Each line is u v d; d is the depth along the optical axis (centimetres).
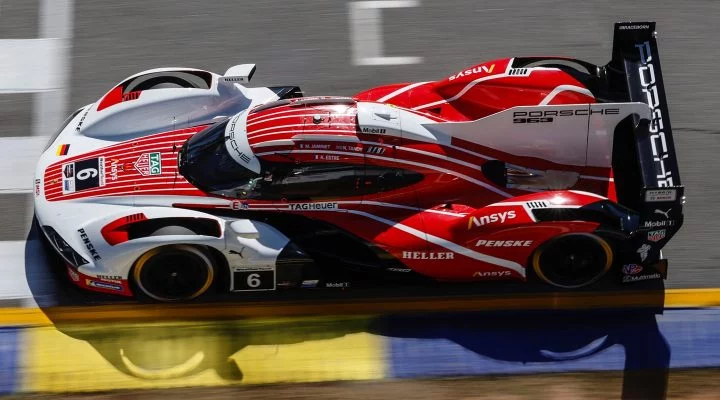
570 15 3725
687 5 3762
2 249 2831
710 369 2619
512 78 2814
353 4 3766
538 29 3669
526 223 2520
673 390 2555
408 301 2755
